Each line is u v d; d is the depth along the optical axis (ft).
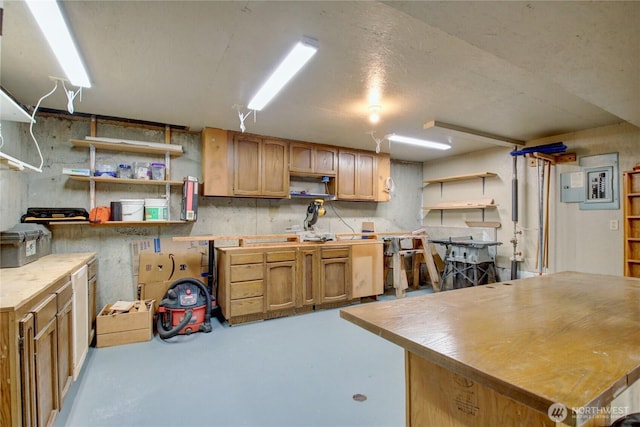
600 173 12.37
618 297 5.33
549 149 12.95
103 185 12.07
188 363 8.88
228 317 11.90
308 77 8.32
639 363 2.78
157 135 12.88
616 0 4.36
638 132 11.48
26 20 5.89
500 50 5.77
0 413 4.36
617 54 5.80
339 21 5.94
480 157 17.19
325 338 10.80
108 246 12.14
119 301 11.69
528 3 4.48
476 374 2.65
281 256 12.95
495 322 3.91
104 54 7.11
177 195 13.30
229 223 14.52
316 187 16.94
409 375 4.24
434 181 19.25
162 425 6.25
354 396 7.29
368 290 15.23
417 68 7.76
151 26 6.09
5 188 8.93
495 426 3.31
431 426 3.94
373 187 17.53
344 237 17.80
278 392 7.43
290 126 12.81
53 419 5.86
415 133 13.73
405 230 20.15
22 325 4.57
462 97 9.59
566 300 5.09
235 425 6.26
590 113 10.89
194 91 9.24
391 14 5.70
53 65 7.68
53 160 11.28
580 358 2.87
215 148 13.10
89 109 10.85
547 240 13.92
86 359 9.07
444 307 4.59
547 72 6.56
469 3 4.51
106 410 6.70
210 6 5.51
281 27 6.13
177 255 12.84
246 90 9.15
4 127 9.11
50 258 9.36
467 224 17.80
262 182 14.14
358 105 10.36
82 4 5.42
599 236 12.37
